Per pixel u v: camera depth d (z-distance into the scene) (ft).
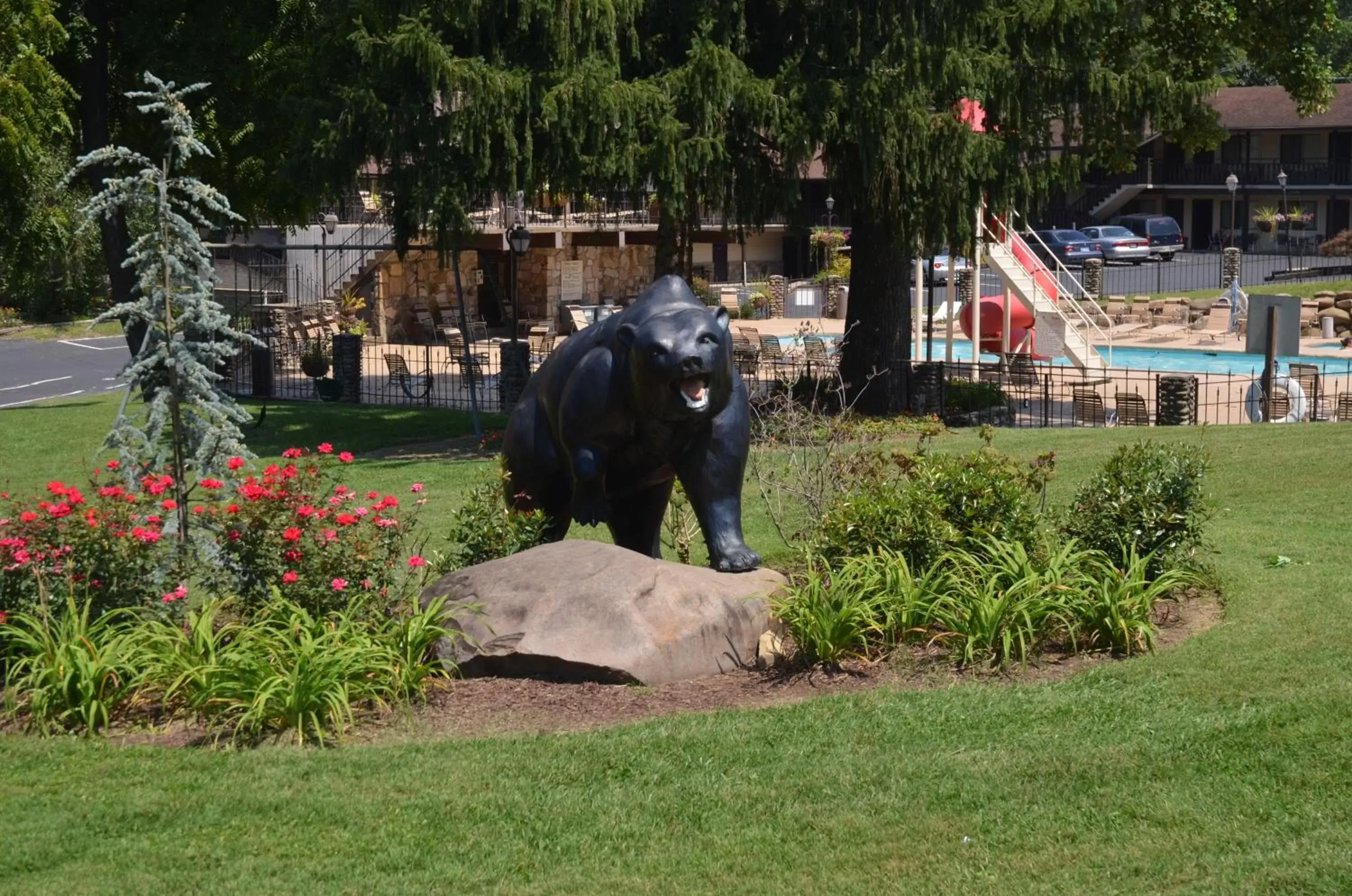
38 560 29.66
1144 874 20.08
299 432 83.87
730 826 22.30
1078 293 158.61
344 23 76.07
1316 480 48.62
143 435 33.78
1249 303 71.82
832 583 30.40
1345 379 104.01
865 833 21.88
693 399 29.89
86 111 97.60
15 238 98.78
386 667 27.50
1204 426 55.67
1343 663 27.50
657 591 29.35
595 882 20.62
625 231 140.56
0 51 89.04
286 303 150.41
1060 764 23.90
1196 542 34.35
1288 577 34.60
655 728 26.14
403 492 60.39
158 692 28.17
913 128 70.28
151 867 21.33
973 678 28.63
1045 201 79.36
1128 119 80.23
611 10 67.82
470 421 87.61
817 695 28.07
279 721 26.58
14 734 26.78
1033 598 29.73
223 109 92.07
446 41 71.51
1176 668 28.19
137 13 92.58
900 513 32.78
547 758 24.94
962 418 82.33
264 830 22.49
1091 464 56.59
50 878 21.04
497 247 133.39
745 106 69.05
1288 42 103.14
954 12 71.05
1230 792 22.35
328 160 71.56
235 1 91.81
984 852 21.06
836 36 72.79
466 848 21.76
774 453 53.36
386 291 144.56
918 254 80.02
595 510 32.04
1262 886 19.42
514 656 28.53
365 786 23.99
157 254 34.24
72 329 174.70
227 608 30.73
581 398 31.58
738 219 76.33
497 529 33.30
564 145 69.36
